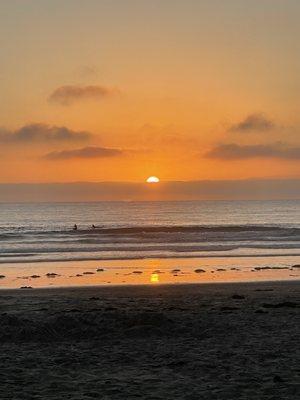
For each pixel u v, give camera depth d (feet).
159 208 577.43
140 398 25.66
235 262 110.32
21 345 38.88
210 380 28.96
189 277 89.30
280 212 464.65
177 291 72.84
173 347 37.65
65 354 35.73
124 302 61.57
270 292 71.20
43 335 41.19
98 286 78.43
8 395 26.22
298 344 38.22
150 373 30.73
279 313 51.67
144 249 135.64
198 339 40.45
